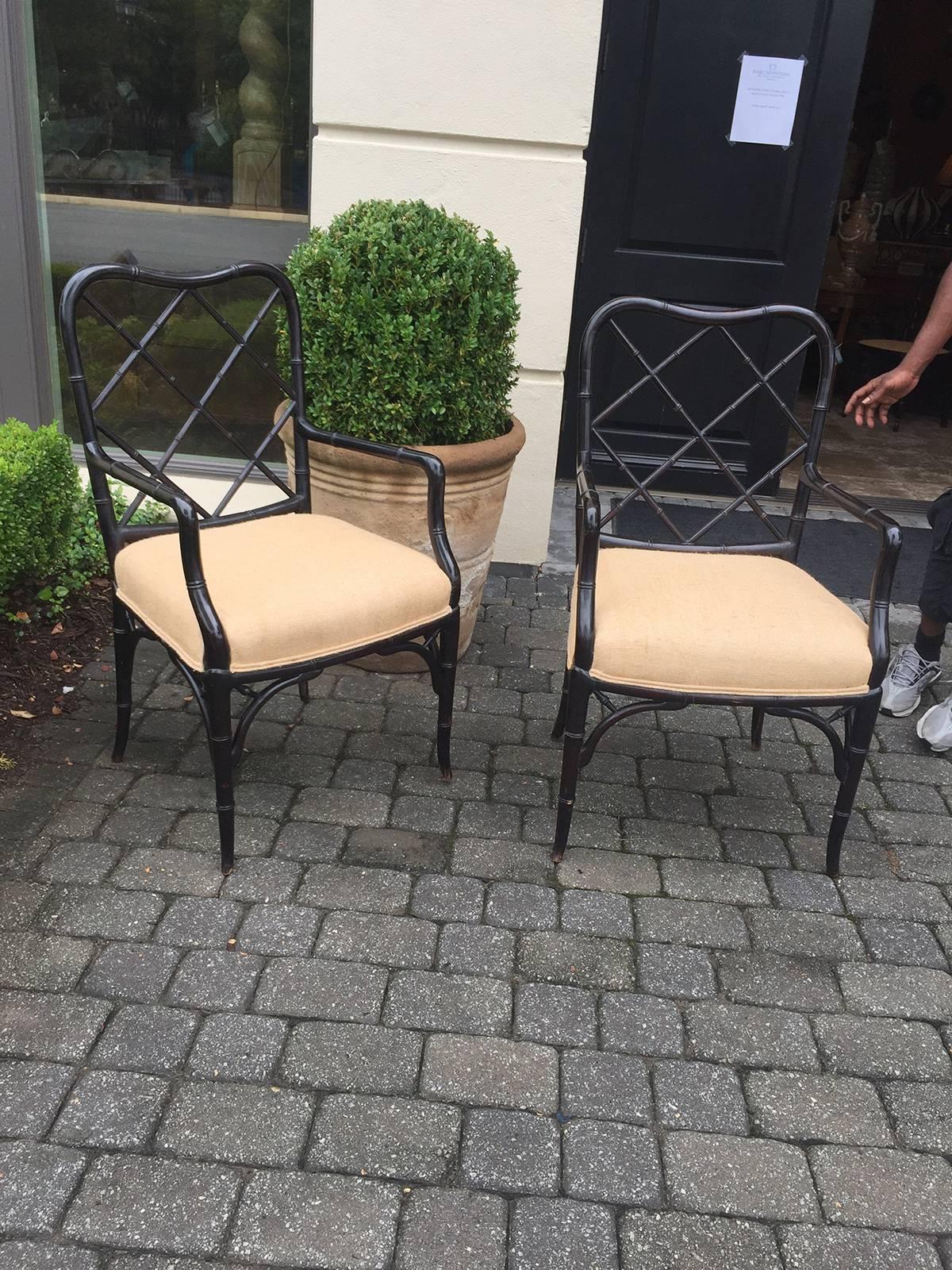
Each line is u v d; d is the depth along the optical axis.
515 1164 1.56
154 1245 1.41
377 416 2.64
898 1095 1.73
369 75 3.14
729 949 2.02
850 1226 1.51
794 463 5.29
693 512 4.34
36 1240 1.41
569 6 3.04
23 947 1.89
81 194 3.55
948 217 7.59
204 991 1.82
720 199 4.04
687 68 3.85
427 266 2.50
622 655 2.01
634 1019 1.84
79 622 3.09
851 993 1.93
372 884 2.11
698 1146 1.61
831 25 3.76
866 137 8.16
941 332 2.30
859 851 2.34
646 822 2.38
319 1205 1.48
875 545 4.16
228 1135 1.57
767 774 2.62
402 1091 1.67
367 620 2.11
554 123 3.17
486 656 3.11
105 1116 1.59
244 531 2.39
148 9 3.33
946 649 3.35
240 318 3.67
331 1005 1.82
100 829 2.21
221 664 1.93
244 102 3.42
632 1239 1.47
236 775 2.44
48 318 3.70
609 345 4.33
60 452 2.94
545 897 2.12
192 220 3.58
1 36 3.31
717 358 4.30
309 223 3.51
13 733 2.53
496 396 2.81
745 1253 1.46
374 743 2.61
